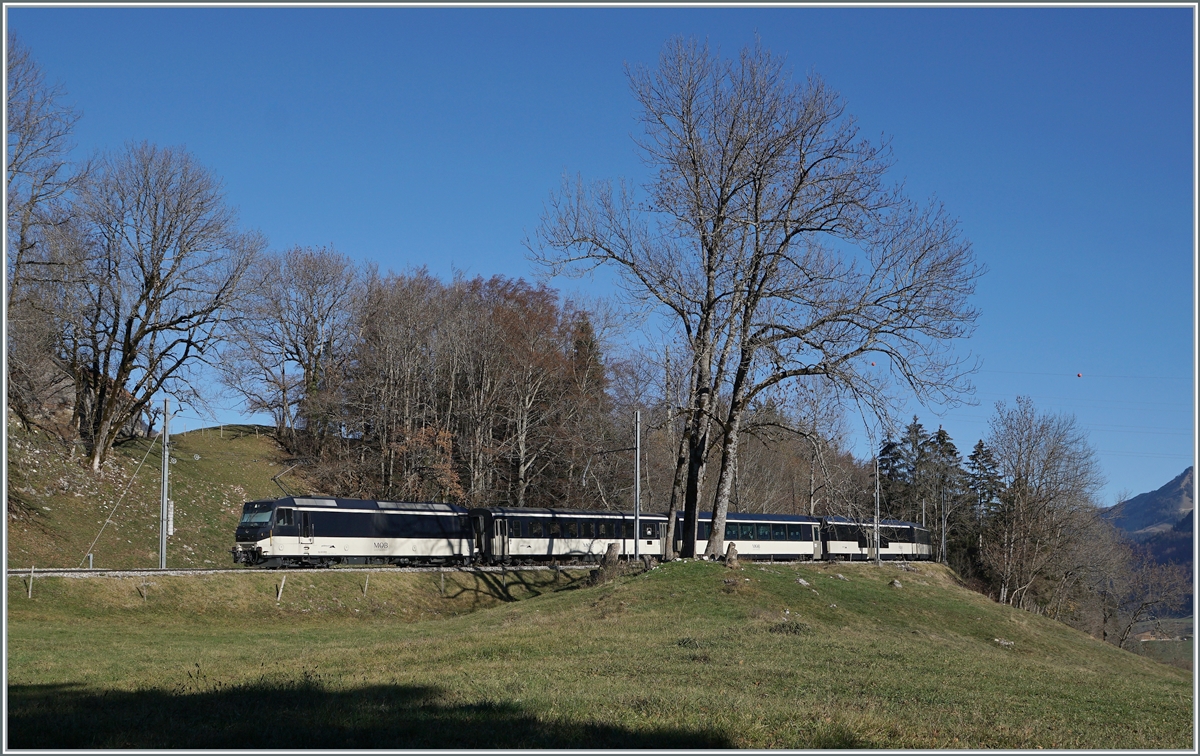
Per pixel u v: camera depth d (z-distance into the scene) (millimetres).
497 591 46156
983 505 79938
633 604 31250
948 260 33125
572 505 66188
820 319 33812
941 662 21609
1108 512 78188
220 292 53812
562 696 14867
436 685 16094
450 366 69688
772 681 17594
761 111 35188
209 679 17531
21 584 33281
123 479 54250
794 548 59594
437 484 65562
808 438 35812
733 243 35812
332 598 40094
